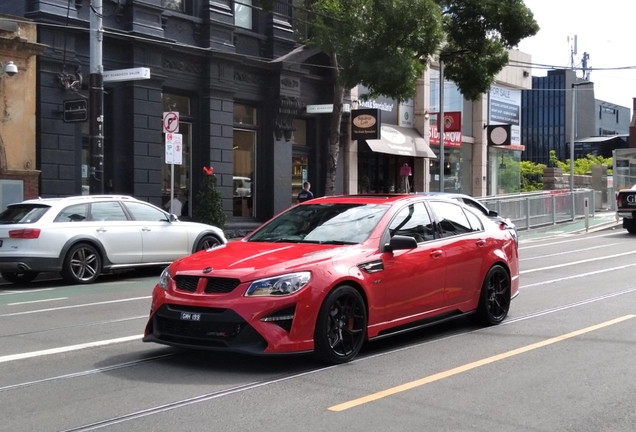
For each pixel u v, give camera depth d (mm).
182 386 6527
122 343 8406
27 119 18359
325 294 6973
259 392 6316
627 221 25797
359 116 27156
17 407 5945
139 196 20641
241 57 23172
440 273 8438
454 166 35812
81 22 19328
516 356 7699
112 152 20344
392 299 7770
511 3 24875
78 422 5551
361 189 29547
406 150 30047
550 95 95000
